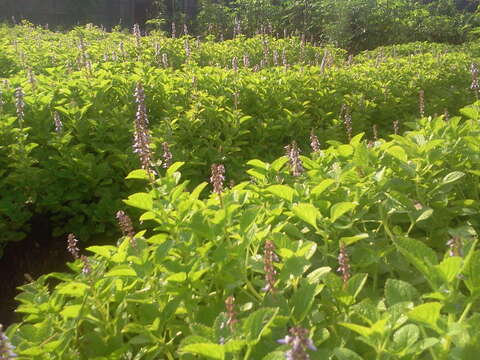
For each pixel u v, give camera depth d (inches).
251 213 97.9
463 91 398.6
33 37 496.4
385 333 69.6
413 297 78.9
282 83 299.4
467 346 67.0
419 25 845.8
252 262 93.3
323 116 295.0
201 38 820.6
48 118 231.1
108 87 252.7
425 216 105.9
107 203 212.8
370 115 327.6
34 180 210.7
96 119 232.8
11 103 235.8
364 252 100.0
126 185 222.7
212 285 100.9
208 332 76.4
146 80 269.1
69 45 431.2
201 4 925.8
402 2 887.1
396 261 103.8
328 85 324.2
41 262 218.5
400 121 348.5
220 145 243.6
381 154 140.9
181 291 89.6
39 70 349.7
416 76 380.5
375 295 96.0
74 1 927.0
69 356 86.9
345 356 68.7
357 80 346.3
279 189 110.3
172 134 232.7
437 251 117.2
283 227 106.0
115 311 98.3
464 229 108.3
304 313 79.3
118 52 382.9
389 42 817.5
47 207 217.3
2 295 203.3
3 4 888.3
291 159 133.2
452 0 983.0
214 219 99.0
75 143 234.1
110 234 212.4
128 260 98.7
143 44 427.5
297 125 280.4
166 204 113.3
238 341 66.8
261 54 486.6
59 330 93.9
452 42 860.6
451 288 73.1
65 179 217.5
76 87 256.7
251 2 835.4
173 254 101.9
